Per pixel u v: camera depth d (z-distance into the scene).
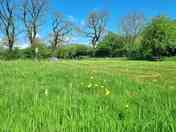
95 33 87.94
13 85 7.75
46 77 11.00
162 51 67.19
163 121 3.20
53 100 4.77
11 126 3.32
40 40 72.12
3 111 4.08
